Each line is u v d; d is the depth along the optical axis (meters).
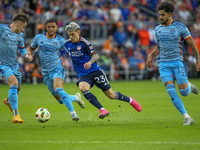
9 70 23.70
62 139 17.44
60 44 24.33
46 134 18.91
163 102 36.41
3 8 73.44
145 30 80.12
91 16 76.19
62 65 24.81
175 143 16.19
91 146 15.76
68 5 75.69
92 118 25.94
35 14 75.00
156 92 49.03
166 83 22.27
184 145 15.76
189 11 96.31
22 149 15.32
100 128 20.89
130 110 30.50
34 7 80.19
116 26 77.69
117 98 24.31
